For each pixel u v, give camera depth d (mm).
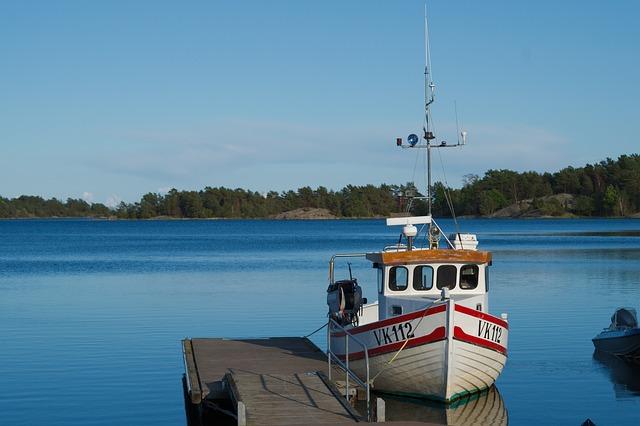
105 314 37312
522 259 71812
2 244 113062
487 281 22609
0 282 53812
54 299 43562
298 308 39500
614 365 25234
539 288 47000
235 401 17828
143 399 21422
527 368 24797
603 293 44375
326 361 23266
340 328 22266
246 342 26828
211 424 19453
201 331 32438
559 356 26625
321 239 123312
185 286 50406
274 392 18766
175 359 26453
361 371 21766
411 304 21172
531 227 166375
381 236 134750
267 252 88688
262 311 38438
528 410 20234
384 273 22266
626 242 102000
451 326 19641
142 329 32812
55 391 22156
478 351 20391
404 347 20406
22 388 22484
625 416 19719
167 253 88250
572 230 147750
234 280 54125
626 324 27219
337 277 54938
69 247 103812
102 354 27234
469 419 19406
